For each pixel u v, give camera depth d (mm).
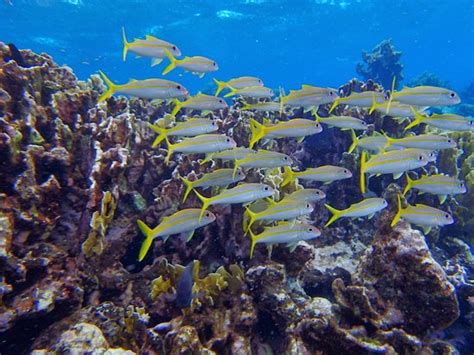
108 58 10938
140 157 1329
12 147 997
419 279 909
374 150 1330
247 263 1104
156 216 1205
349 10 8742
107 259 1075
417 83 5668
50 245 980
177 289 926
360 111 1708
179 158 1391
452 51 18281
